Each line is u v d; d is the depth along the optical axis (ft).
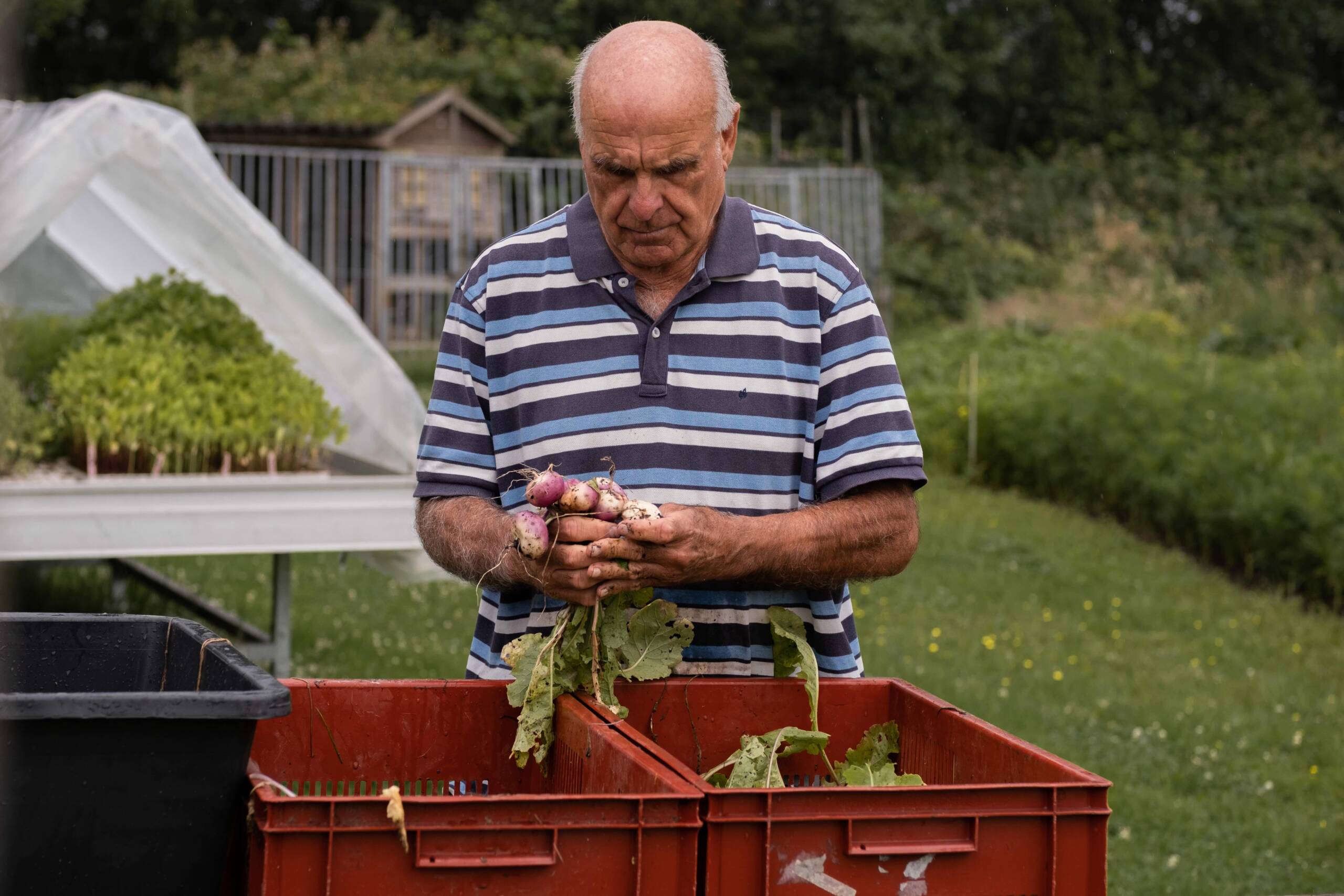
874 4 92.43
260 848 4.62
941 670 21.03
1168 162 94.07
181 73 75.15
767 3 93.97
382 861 4.61
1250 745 18.31
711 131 6.58
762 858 4.89
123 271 21.68
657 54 6.49
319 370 19.93
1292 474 28.53
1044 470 35.83
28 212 16.21
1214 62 102.22
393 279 57.82
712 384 7.07
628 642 6.60
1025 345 54.34
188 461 17.88
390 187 58.85
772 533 6.49
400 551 17.98
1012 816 5.09
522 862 4.67
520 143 74.69
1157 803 16.12
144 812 4.68
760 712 6.75
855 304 7.13
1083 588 26.89
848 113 88.74
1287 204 89.30
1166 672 21.45
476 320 7.30
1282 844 15.06
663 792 4.94
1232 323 61.82
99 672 6.07
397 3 88.74
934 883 5.02
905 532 6.94
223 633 20.06
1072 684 20.67
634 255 6.75
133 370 17.78
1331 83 107.65
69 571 25.02
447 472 7.20
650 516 6.15
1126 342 53.01
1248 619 24.88
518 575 6.44
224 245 18.81
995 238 81.66
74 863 4.61
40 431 17.08
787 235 7.22
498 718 6.47
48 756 4.54
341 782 6.28
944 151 91.45
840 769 6.58
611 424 7.10
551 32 86.48
